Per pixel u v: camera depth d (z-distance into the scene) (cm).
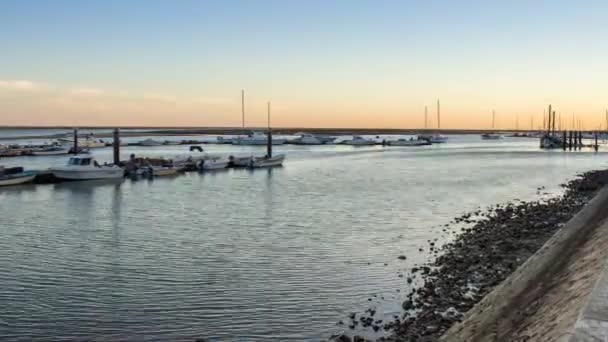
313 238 2548
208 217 3178
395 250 2300
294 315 1534
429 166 7525
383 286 1788
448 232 2692
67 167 5291
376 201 3872
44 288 1778
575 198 3956
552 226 2772
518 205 3628
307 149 13462
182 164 6600
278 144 16338
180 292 1734
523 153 11388
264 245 2395
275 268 2012
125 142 17812
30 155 9388
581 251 1612
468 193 4366
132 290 1755
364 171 6675
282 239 2525
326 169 7031
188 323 1480
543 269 1639
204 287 1783
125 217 3186
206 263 2086
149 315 1537
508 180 5456
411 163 8181
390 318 1502
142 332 1420
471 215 3222
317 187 4847
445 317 1484
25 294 1717
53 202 3872
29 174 5038
